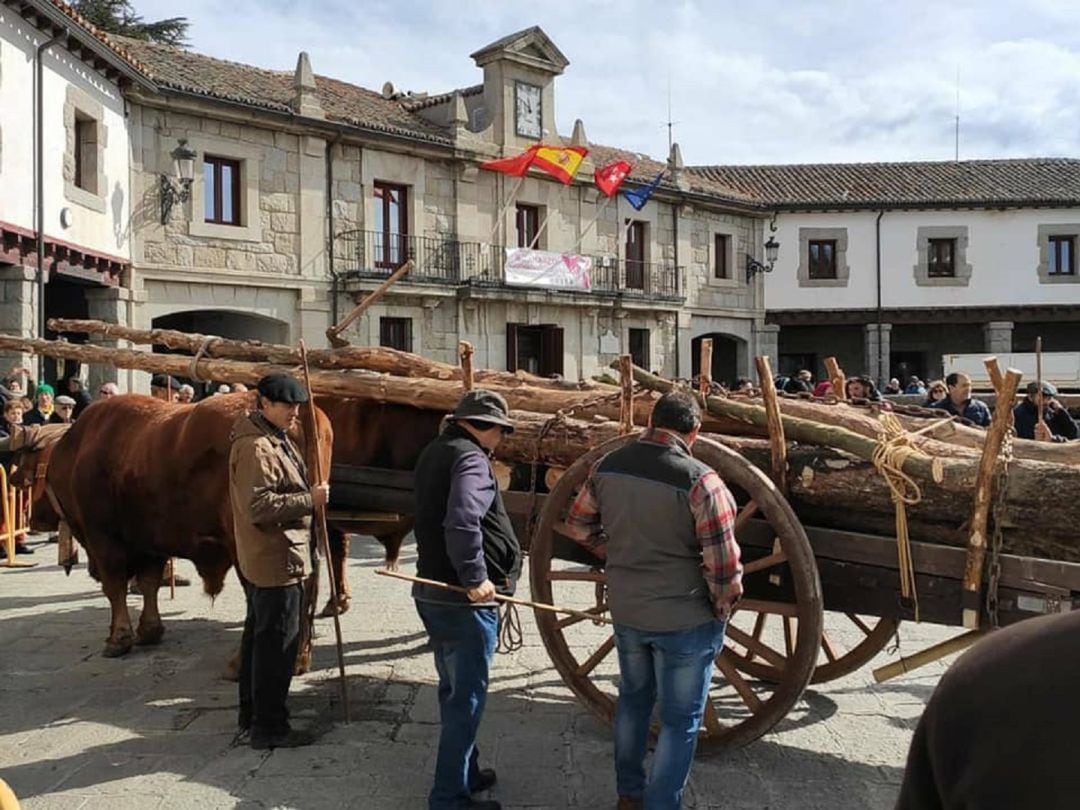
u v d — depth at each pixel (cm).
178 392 1145
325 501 449
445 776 368
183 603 744
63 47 1479
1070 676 117
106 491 575
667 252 2661
